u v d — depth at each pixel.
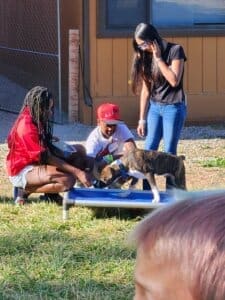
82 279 6.18
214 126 14.71
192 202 1.29
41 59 16.36
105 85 14.48
